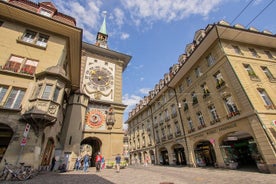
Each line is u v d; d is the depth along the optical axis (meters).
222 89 16.38
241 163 16.39
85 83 22.61
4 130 11.48
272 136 11.73
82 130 19.06
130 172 13.63
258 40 18.17
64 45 14.66
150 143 33.09
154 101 32.88
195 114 20.56
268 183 7.75
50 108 10.77
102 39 33.84
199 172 13.41
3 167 8.62
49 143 13.76
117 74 26.22
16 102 10.58
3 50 11.60
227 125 15.31
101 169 17.00
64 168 14.08
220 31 16.42
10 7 12.19
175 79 24.69
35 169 9.60
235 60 16.03
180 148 24.69
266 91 14.66
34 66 12.30
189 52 23.20
